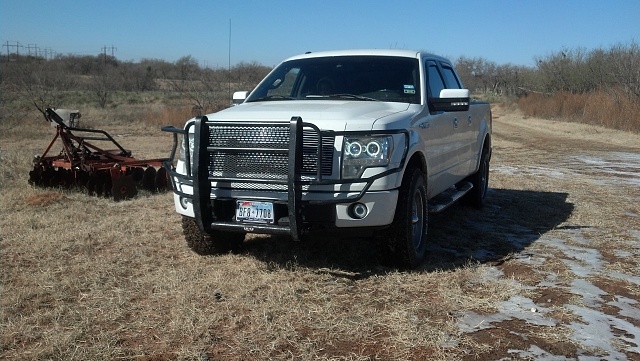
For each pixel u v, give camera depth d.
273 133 4.91
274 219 4.95
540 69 44.34
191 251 6.04
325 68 6.57
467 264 5.62
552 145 20.42
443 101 6.04
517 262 5.78
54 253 5.89
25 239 6.36
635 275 5.47
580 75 40.25
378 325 4.21
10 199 8.48
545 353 3.83
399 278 5.18
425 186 5.75
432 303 4.64
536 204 9.00
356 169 4.89
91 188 9.01
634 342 4.02
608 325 4.29
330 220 4.93
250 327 4.16
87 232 6.67
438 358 3.74
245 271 5.35
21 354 3.74
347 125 4.92
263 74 34.25
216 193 5.07
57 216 7.49
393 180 4.98
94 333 4.07
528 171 13.23
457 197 7.11
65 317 4.31
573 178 12.02
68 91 42.06
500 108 45.28
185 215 5.48
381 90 6.15
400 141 5.10
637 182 11.53
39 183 9.54
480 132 8.30
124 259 5.73
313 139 4.86
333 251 5.93
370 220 4.93
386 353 3.81
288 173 4.73
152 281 5.07
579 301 4.74
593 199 9.46
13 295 4.71
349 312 4.43
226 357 3.74
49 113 9.42
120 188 8.73
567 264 5.75
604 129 27.12
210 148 5.04
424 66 6.44
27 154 13.60
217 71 38.03
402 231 5.23
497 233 7.04
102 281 5.09
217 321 4.25
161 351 3.81
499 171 13.15
